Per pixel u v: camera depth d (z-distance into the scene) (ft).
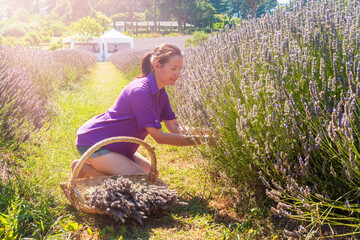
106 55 123.54
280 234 7.30
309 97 7.95
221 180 9.98
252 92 8.00
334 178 7.29
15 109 11.27
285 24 10.07
